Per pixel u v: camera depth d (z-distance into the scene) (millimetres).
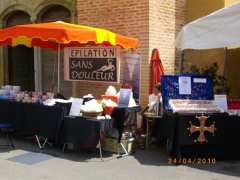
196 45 6727
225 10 6469
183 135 6391
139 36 8422
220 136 6543
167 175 5914
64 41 6777
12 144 7562
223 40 6492
